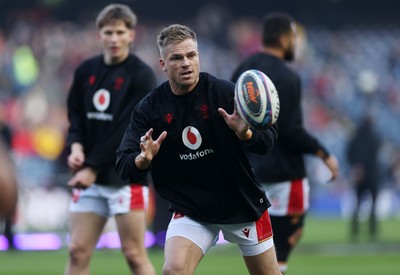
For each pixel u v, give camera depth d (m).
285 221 27.80
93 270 40.25
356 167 59.81
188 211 20.61
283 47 28.06
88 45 102.50
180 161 20.53
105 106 26.72
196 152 20.34
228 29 122.75
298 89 27.58
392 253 49.06
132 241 26.30
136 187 26.31
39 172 70.50
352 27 129.75
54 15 117.56
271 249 21.19
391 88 112.00
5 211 11.30
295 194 27.80
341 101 105.06
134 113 20.89
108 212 26.89
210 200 20.56
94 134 27.00
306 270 40.44
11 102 85.06
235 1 127.44
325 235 62.09
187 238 20.48
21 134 80.44
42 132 81.50
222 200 20.56
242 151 20.28
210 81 20.44
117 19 26.61
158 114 20.48
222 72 107.50
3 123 54.28
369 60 118.88
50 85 91.56
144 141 19.27
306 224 73.06
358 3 131.12
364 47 122.06
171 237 20.66
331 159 27.95
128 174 20.06
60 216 59.91
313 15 130.25
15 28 106.12
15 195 11.37
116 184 26.12
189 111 20.28
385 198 84.44
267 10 128.75
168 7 124.94
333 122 98.81
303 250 51.06
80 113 27.45
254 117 18.91
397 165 86.31
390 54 121.25
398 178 85.94
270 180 27.62
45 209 59.78
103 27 26.75
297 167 27.80
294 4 129.50
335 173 28.12
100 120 26.78
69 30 107.56
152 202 54.41
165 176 20.97
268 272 21.16
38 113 84.50
